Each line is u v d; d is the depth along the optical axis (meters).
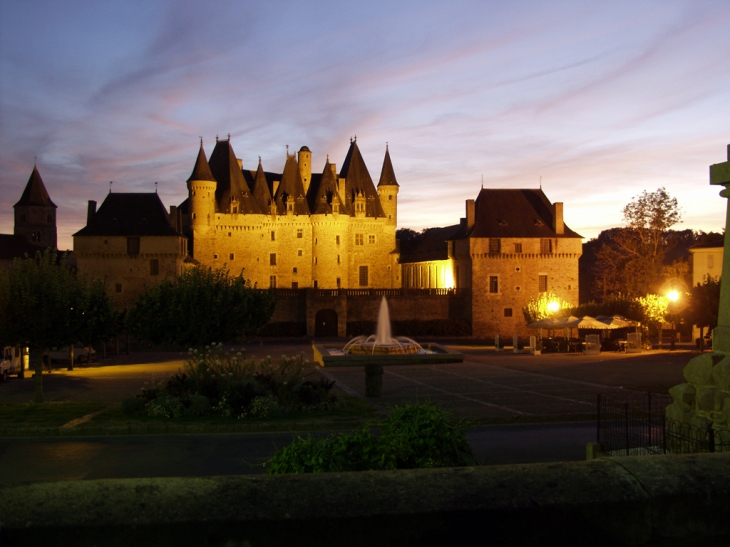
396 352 42.88
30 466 14.05
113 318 26.16
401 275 104.75
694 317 45.38
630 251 76.69
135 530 3.16
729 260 8.44
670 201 74.81
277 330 77.62
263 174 99.50
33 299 23.36
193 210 93.31
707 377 8.59
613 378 29.97
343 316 78.62
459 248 82.25
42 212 121.75
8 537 3.07
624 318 49.53
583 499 3.50
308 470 6.33
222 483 3.46
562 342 48.97
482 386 27.30
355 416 19.72
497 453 14.95
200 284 33.38
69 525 3.12
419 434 6.98
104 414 20.09
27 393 27.94
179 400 20.00
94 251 77.62
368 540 3.31
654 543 3.55
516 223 80.62
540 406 21.39
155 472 13.51
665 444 9.35
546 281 79.88
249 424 18.47
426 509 3.36
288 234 97.44
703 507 3.59
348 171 104.25
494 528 3.40
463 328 79.81
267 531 3.25
